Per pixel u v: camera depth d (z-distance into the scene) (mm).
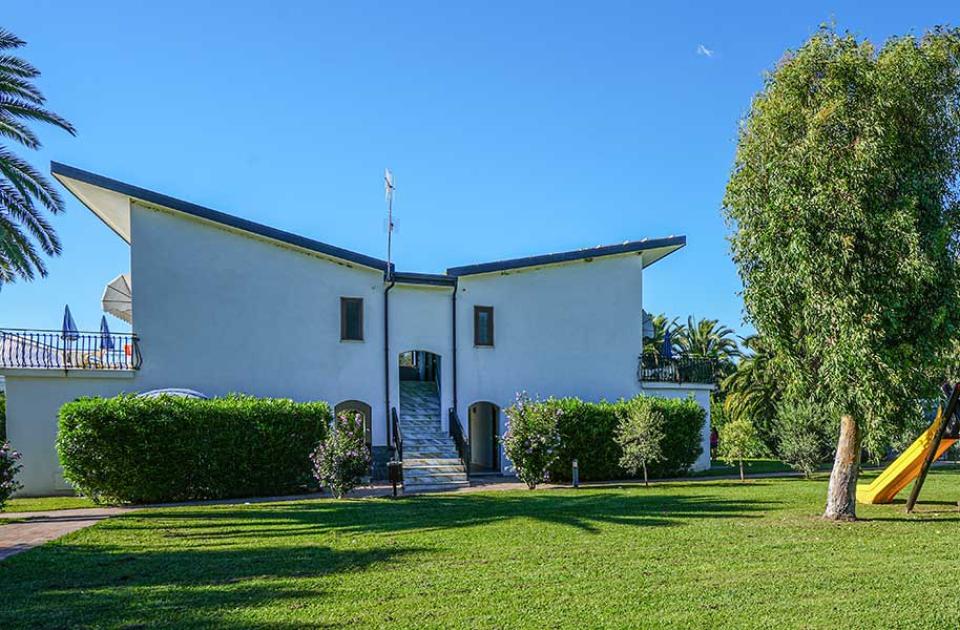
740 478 23266
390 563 9352
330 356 22641
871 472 25453
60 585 8352
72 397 19703
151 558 9945
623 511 14266
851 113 12211
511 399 25000
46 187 20156
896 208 11906
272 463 18500
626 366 27031
